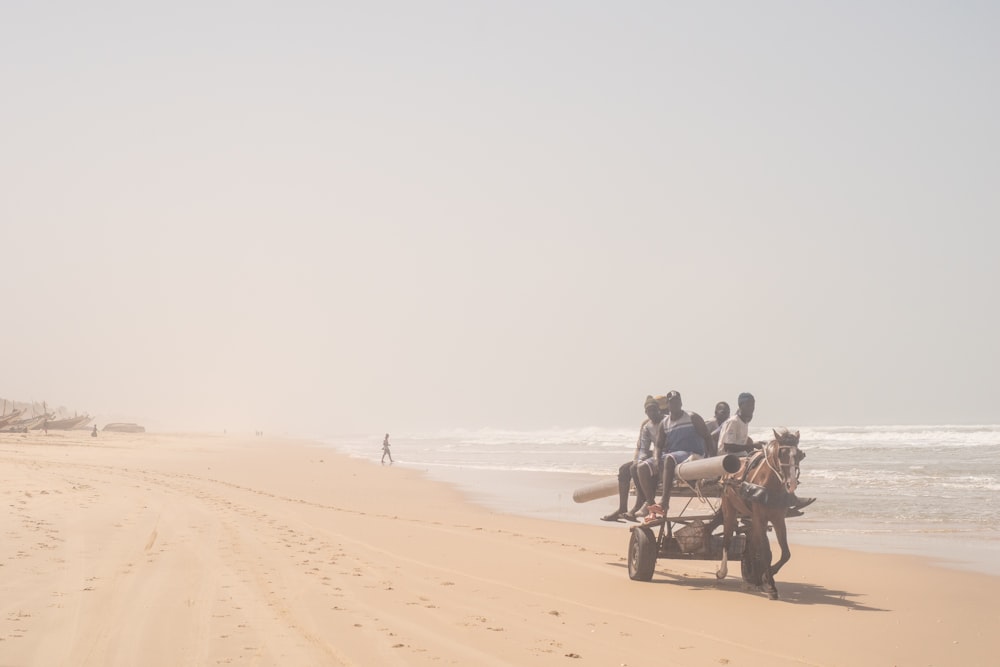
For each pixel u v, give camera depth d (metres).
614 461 50.91
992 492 26.97
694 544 13.31
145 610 9.77
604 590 12.77
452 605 10.95
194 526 17.70
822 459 42.78
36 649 8.07
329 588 11.59
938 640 9.88
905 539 18.80
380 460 57.38
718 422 14.50
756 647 9.40
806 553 16.98
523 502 28.16
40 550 13.67
